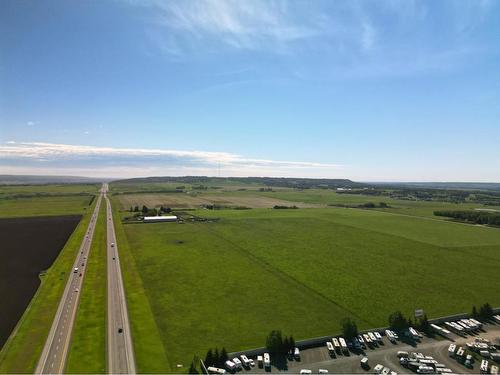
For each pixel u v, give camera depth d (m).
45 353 73.69
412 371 71.88
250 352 76.25
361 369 72.12
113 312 94.00
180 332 84.69
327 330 87.81
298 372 70.81
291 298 107.56
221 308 99.19
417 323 90.06
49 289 110.31
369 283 121.88
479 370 72.38
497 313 99.50
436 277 129.38
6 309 96.62
